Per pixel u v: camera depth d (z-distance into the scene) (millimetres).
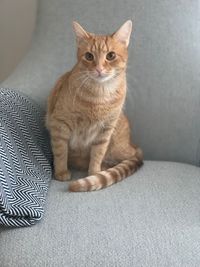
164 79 1502
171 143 1534
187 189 1223
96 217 1039
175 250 918
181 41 1488
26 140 1265
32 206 1028
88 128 1382
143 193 1183
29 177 1163
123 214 1057
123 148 1488
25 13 1977
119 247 921
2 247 948
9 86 1463
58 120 1347
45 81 1532
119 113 1395
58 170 1339
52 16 1566
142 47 1513
